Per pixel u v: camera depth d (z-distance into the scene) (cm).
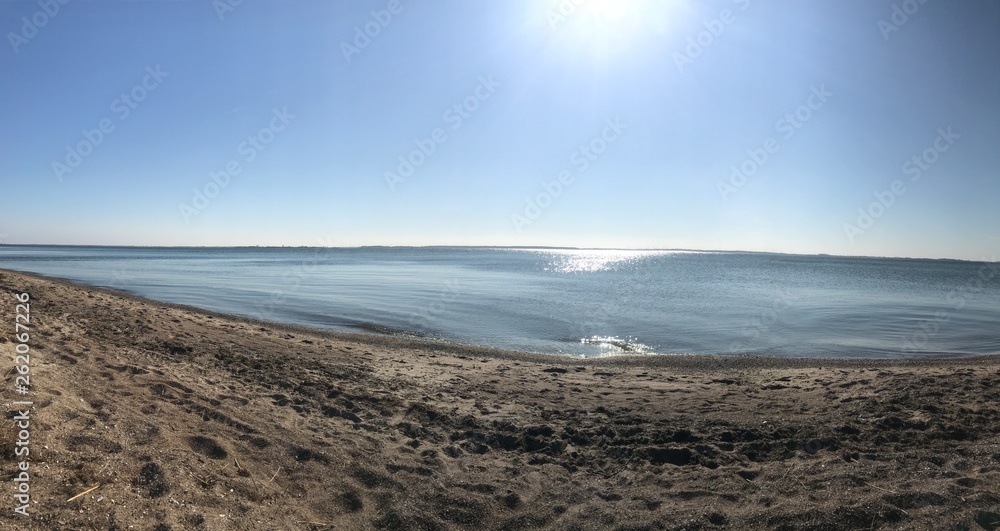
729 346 1756
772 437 661
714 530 435
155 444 459
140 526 336
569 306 2667
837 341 1841
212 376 773
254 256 13175
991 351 1683
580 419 754
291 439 561
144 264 6800
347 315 2233
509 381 1029
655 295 3297
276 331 1486
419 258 12100
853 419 717
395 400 792
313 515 431
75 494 346
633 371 1208
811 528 428
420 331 1925
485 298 3000
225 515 384
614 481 541
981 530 412
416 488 501
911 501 459
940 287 4475
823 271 7662
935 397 802
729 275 5900
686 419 757
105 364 680
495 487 518
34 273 4094
